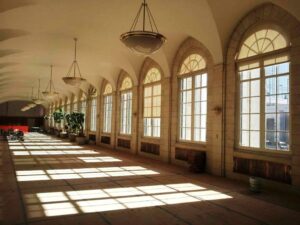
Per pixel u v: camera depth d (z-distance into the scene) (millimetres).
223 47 9633
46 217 5238
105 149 18000
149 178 8961
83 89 24719
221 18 8992
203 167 10219
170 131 12555
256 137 8539
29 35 12062
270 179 7895
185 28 10258
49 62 17422
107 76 18594
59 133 29609
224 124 9617
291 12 7277
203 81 10914
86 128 24297
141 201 6387
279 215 5617
